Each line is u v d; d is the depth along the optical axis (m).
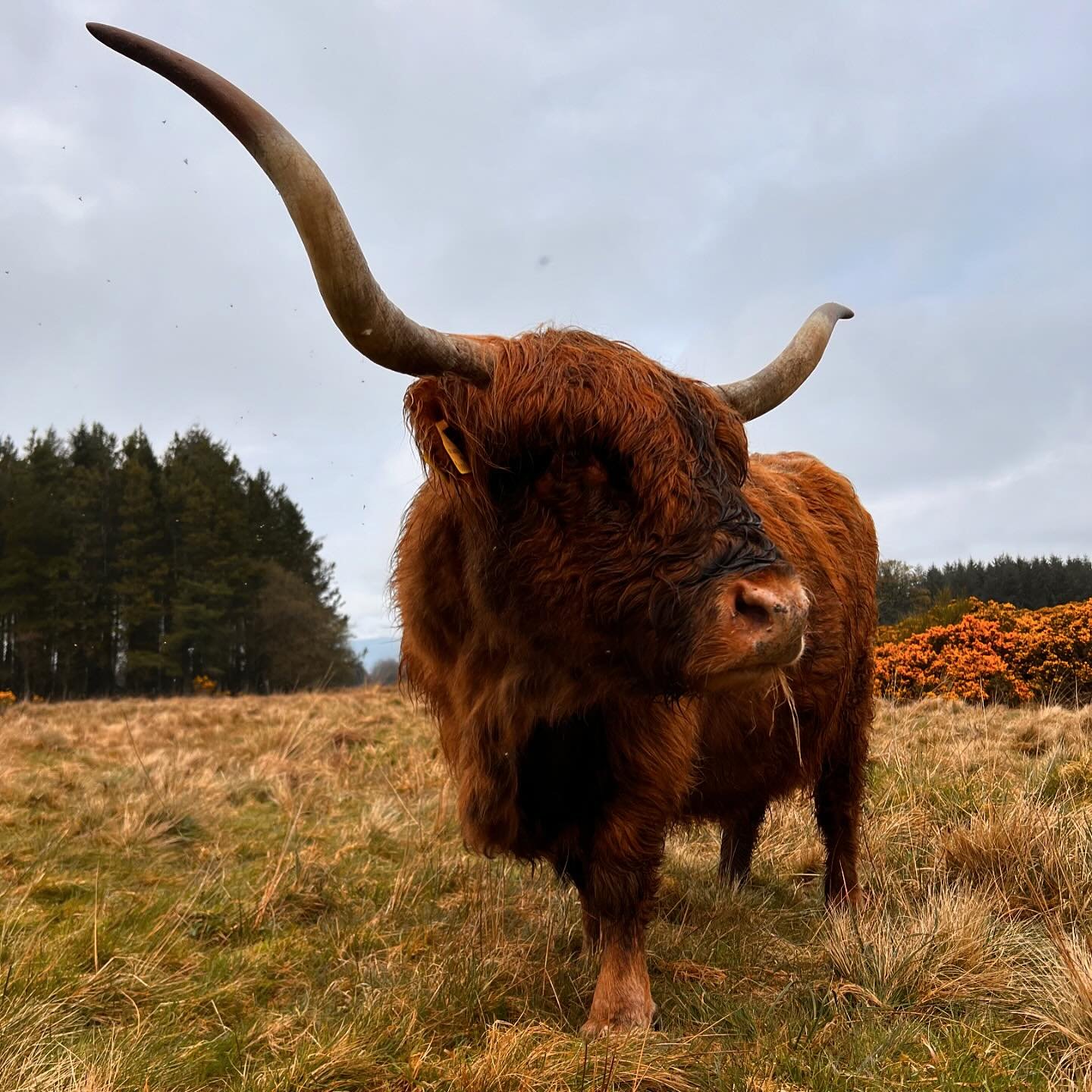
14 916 3.53
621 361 2.43
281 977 3.16
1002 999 2.74
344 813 6.24
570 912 3.78
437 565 2.88
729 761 3.42
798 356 3.25
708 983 3.04
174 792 6.07
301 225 2.04
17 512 40.50
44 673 40.31
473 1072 2.19
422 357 2.31
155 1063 2.26
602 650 2.42
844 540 4.30
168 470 45.84
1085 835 3.79
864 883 4.15
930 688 11.47
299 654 42.62
